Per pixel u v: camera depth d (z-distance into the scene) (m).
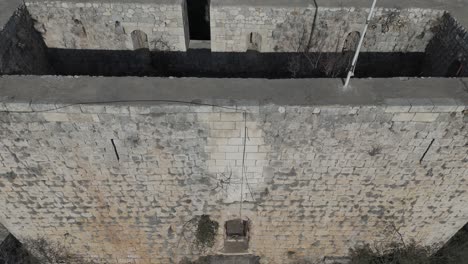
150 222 11.02
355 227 11.43
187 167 9.36
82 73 13.28
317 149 8.98
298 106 7.98
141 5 11.49
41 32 12.11
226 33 12.23
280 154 9.08
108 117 8.08
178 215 10.82
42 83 8.31
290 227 11.40
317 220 11.14
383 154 9.14
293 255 12.56
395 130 8.55
